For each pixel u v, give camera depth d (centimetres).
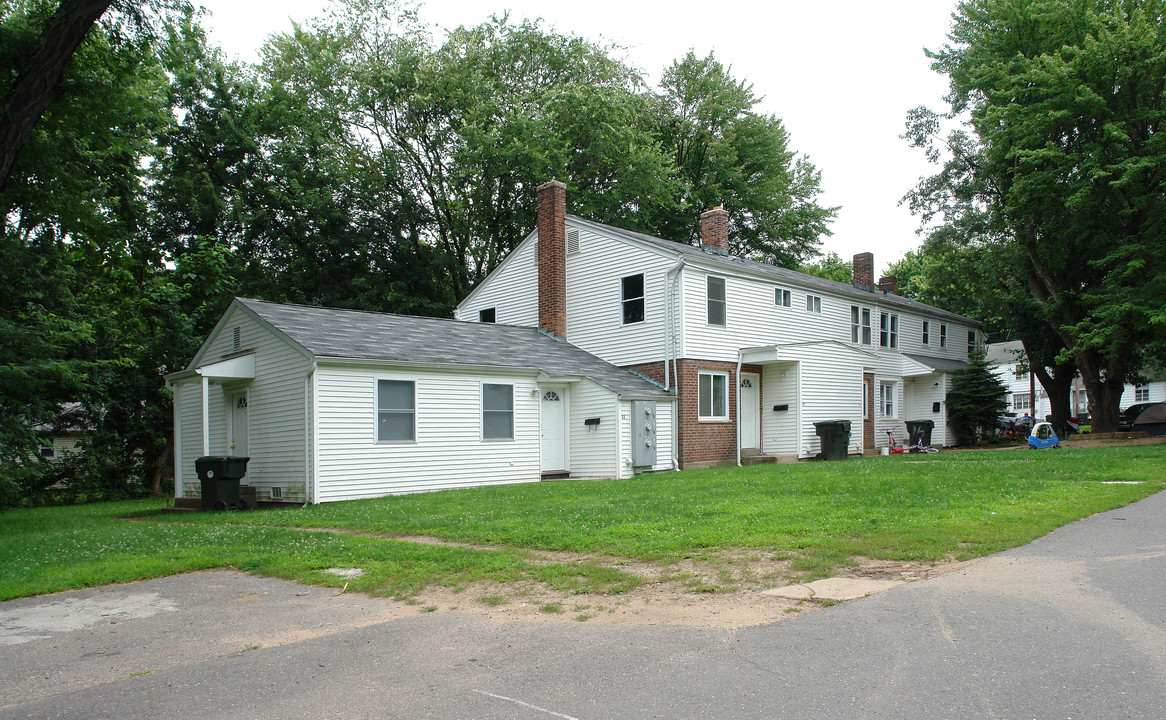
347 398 1578
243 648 536
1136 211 2355
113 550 944
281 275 3269
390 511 1253
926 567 681
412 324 1964
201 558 856
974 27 2844
